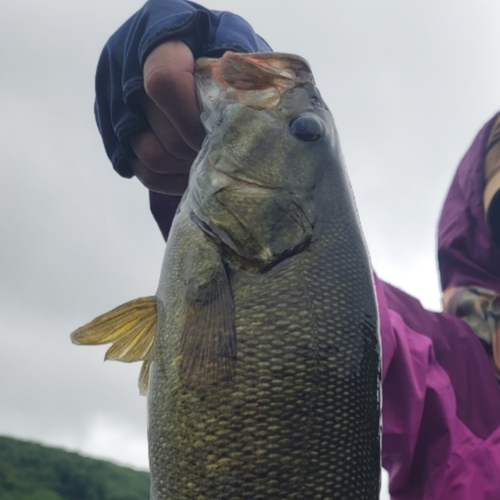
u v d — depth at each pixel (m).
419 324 0.58
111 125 0.40
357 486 0.29
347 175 0.36
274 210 0.33
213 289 0.31
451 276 0.66
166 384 0.31
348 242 0.33
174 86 0.35
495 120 0.67
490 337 0.58
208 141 0.35
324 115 0.37
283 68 0.37
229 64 0.37
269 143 0.35
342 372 0.30
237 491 0.28
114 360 0.35
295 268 0.31
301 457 0.28
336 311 0.31
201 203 0.34
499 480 0.48
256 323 0.30
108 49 0.40
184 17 0.36
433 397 0.51
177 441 0.29
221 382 0.29
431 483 0.49
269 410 0.29
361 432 0.30
